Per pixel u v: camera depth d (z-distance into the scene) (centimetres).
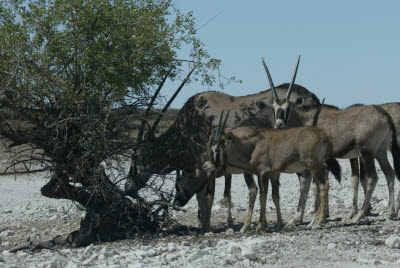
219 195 2097
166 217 1334
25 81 1146
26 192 2322
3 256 1049
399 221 1270
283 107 1344
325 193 1177
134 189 1323
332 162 1358
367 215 1414
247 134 1232
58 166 1215
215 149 1248
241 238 1086
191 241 1122
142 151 1352
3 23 1205
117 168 1261
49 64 1201
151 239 1246
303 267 811
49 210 1844
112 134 1248
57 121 1209
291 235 1081
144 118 1253
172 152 1426
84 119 1202
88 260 934
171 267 843
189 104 1432
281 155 1195
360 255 891
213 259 875
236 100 1416
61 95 1174
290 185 2314
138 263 858
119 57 1253
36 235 1456
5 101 1149
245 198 1992
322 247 952
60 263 928
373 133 1273
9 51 1128
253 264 834
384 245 977
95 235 1274
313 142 1161
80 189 1275
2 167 2542
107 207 1284
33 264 947
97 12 1238
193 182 1351
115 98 1188
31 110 1188
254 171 1239
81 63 1223
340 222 1298
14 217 1753
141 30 1248
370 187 1278
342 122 1314
